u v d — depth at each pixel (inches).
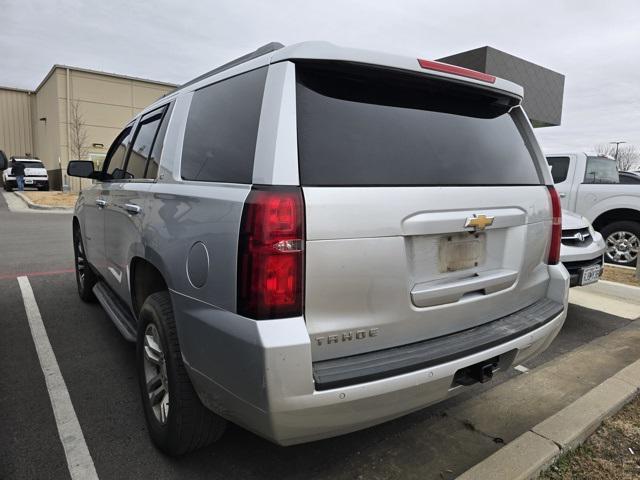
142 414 117.2
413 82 90.2
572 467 100.8
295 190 72.0
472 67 791.7
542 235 108.6
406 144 86.3
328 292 73.9
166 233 94.9
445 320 88.9
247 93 86.4
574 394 133.3
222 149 88.4
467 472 94.6
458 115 98.0
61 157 1009.5
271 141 74.7
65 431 109.6
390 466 100.5
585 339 178.5
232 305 74.2
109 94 1050.7
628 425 116.6
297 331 70.4
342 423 74.6
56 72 992.9
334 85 82.5
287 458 102.3
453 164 91.8
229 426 114.8
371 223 76.7
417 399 80.7
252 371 70.5
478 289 93.7
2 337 164.9
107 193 148.9
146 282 118.9
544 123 957.8
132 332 127.6
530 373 146.9
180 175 101.0
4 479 92.9
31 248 342.6
